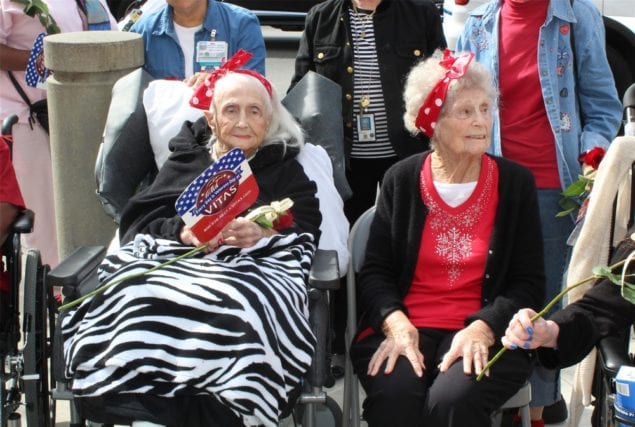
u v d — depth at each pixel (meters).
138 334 3.29
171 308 3.34
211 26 4.91
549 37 4.16
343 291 4.84
